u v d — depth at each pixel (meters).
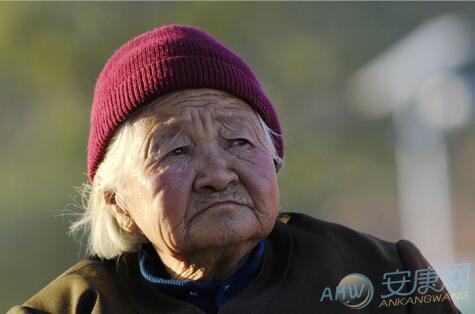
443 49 20.19
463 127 20.19
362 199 25.88
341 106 27.14
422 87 20.77
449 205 20.28
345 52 28.27
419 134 21.03
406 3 27.89
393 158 25.73
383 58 22.55
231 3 27.23
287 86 27.52
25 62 25.89
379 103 23.14
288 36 28.02
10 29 25.66
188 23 27.02
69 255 22.86
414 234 21.02
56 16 26.03
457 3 22.77
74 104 26.02
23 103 26.00
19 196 24.08
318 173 25.97
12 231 23.14
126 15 26.66
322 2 29.20
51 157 25.12
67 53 26.08
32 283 22.47
